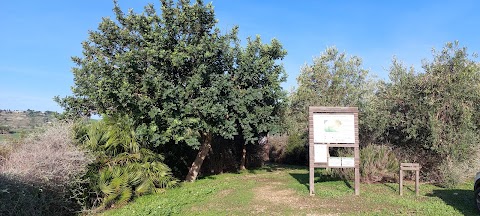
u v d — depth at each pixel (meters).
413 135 13.48
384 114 14.86
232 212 9.39
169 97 13.34
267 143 28.89
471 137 13.08
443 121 13.34
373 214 8.81
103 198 9.97
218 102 14.26
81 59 16.00
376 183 13.50
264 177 17.00
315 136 11.53
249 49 15.75
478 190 9.01
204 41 14.27
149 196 11.43
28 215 7.60
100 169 10.45
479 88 13.22
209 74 14.57
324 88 18.70
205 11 15.10
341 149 15.12
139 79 14.06
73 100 15.65
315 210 9.40
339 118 11.52
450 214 8.70
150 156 12.45
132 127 12.52
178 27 14.88
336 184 13.34
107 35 15.47
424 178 14.02
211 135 16.97
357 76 18.50
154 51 13.59
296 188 12.75
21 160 8.30
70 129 10.27
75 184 9.12
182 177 17.91
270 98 16.50
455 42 13.52
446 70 13.51
